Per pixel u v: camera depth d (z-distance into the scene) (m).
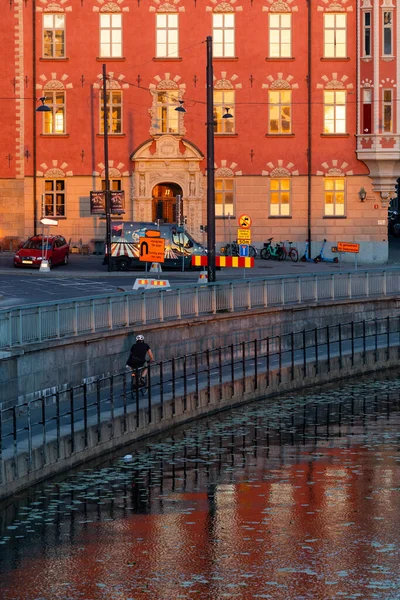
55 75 158.62
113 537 58.53
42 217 159.25
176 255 142.25
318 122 159.75
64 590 50.81
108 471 71.12
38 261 140.62
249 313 102.25
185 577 52.09
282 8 158.88
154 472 71.38
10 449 65.69
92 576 52.50
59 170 159.38
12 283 125.50
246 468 72.94
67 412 74.00
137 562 54.47
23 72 158.62
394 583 51.03
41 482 67.50
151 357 80.56
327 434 82.94
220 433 82.50
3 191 161.38
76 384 82.12
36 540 58.12
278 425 85.81
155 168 159.25
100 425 73.62
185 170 159.50
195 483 69.25
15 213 162.12
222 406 89.75
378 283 116.56
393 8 157.75
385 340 116.00
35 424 67.62
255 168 160.25
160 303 93.19
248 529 59.75
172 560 54.66
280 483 69.50
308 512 63.00
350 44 159.38
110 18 158.75
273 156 160.25
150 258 105.50
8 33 158.62
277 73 159.50
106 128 142.25
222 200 160.88
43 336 78.69
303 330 101.75
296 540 57.66
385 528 59.84
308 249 160.62
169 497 66.06
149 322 91.81
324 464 74.25
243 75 159.50
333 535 58.62
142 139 159.50
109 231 141.38
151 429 80.06
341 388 100.69
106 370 85.88
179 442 79.31
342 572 52.59
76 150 159.25
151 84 159.00
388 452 77.69
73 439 70.50
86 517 62.09
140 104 159.25
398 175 160.12
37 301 106.31
